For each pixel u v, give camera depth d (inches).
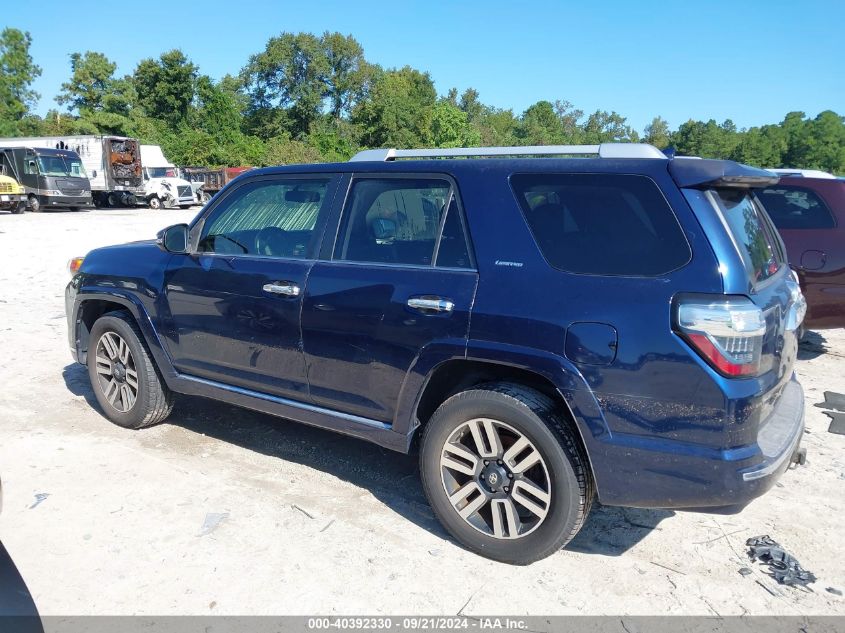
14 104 2893.7
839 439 193.5
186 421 199.6
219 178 1777.8
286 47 3184.1
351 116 3403.1
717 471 108.1
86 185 1216.2
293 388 154.8
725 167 114.0
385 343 136.4
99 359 193.9
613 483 116.0
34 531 136.3
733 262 109.7
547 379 119.4
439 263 133.5
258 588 120.3
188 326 171.6
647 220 115.0
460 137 3184.1
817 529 144.3
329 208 151.9
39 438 183.3
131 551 130.3
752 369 108.1
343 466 171.9
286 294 150.2
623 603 118.2
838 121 4266.7
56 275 472.7
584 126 6077.8
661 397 110.0
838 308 259.1
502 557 128.3
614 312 113.0
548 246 122.6
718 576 126.7
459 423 129.4
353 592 119.7
